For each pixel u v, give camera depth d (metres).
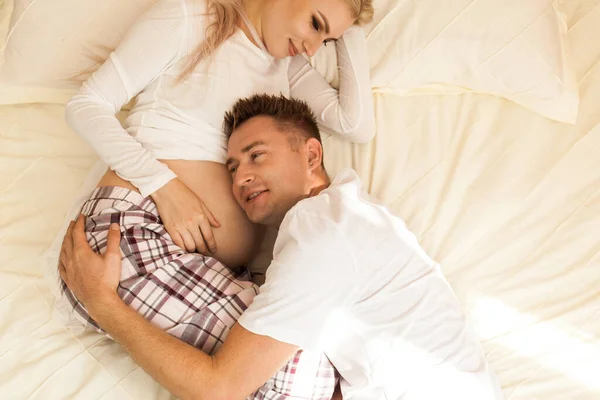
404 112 1.50
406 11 1.43
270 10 1.28
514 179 1.40
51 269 1.24
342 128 1.44
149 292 1.13
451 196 1.39
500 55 1.40
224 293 1.16
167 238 1.20
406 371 1.12
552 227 1.37
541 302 1.31
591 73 1.49
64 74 1.45
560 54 1.41
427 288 1.15
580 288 1.32
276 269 1.05
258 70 1.36
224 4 1.29
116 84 1.25
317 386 1.13
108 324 1.09
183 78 1.29
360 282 1.08
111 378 1.15
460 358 1.15
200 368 1.03
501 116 1.49
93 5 1.40
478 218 1.37
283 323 1.02
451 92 1.50
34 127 1.45
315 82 1.47
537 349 1.27
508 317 1.29
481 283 1.32
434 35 1.41
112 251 1.13
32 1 1.39
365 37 1.45
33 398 1.12
